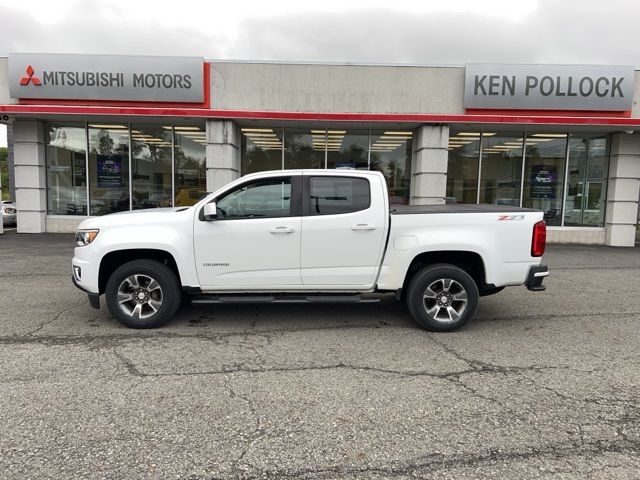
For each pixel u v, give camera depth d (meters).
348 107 13.16
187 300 6.25
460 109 13.26
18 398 3.77
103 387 3.99
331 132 14.47
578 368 4.55
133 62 12.86
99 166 14.73
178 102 13.05
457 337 5.49
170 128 14.63
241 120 13.16
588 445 3.18
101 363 4.52
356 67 13.09
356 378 4.24
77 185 14.79
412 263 5.79
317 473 2.86
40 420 3.43
